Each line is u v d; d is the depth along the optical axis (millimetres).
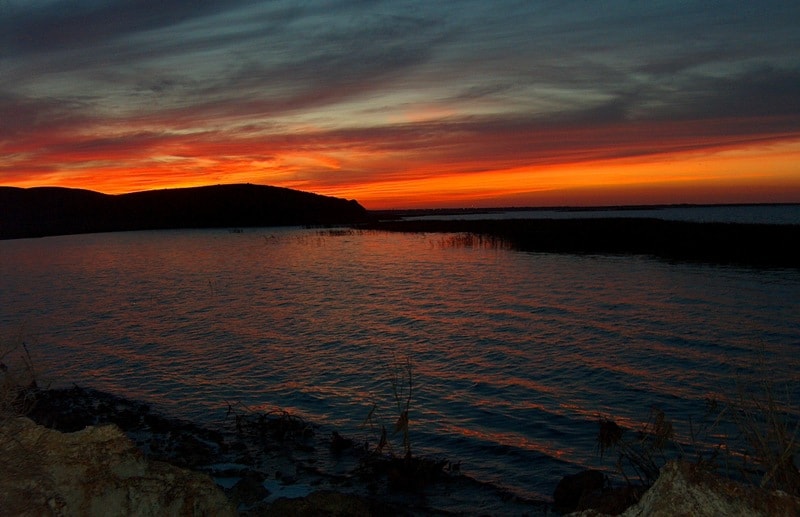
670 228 63344
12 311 32812
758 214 188125
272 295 37031
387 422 14562
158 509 4992
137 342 24297
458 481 11266
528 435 13539
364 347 22484
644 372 18250
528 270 45594
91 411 15820
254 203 171500
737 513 3727
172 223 154875
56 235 132125
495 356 20672
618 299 31531
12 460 4496
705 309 28156
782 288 33375
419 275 45312
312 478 11516
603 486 10227
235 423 14773
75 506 4613
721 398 15461
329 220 167000
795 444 5023
